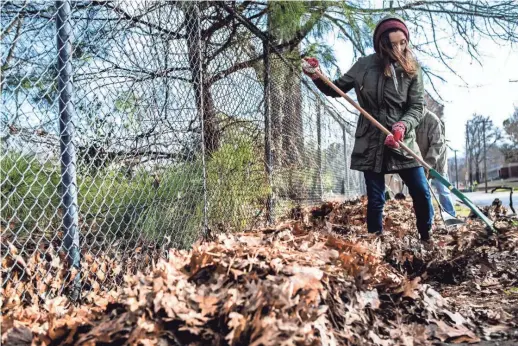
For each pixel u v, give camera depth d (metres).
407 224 5.52
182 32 3.44
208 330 1.71
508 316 2.51
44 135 2.37
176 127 3.32
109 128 2.74
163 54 3.19
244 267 2.13
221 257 2.22
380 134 3.80
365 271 2.34
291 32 5.66
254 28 4.54
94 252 2.74
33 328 1.87
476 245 3.82
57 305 2.16
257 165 4.69
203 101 3.78
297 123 6.16
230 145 4.18
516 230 3.97
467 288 3.10
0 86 2.10
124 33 2.84
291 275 2.10
